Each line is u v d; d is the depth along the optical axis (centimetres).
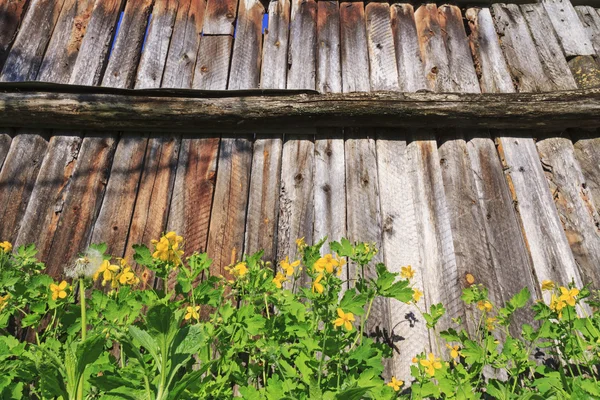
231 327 170
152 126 268
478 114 269
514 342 188
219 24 312
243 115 266
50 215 247
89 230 244
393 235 247
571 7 343
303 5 323
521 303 194
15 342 169
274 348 167
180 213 251
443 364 184
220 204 254
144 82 285
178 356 114
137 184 258
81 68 287
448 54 306
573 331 186
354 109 266
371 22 319
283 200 256
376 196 258
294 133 277
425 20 321
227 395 154
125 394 111
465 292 207
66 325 166
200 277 233
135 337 116
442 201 256
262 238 245
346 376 166
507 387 171
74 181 257
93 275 134
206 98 271
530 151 275
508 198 259
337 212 253
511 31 325
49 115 263
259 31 313
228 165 265
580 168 272
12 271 195
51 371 107
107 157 265
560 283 236
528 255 244
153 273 231
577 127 280
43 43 296
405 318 226
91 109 263
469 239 245
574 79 309
